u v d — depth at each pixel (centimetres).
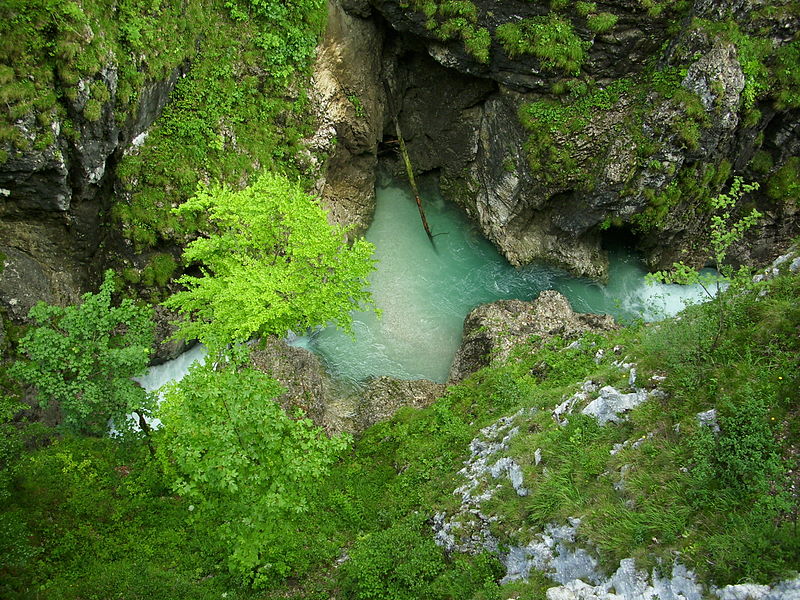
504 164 2509
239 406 1152
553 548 1107
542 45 2227
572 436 1236
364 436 1880
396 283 2559
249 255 1719
